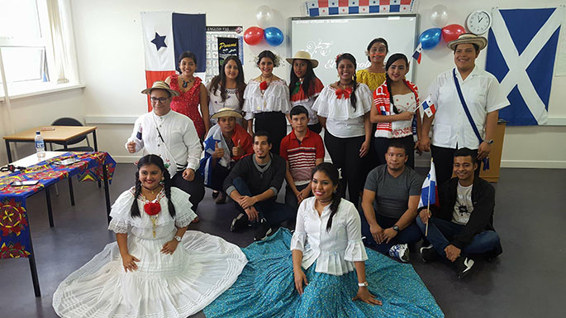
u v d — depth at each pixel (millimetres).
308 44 5172
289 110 3744
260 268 2641
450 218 2980
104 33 5270
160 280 2383
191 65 3777
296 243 2348
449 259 2760
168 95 3199
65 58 5172
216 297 2375
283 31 5184
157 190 2500
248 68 5281
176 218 2504
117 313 2232
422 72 5094
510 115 5133
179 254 2520
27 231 2375
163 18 5148
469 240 2742
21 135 4070
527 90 5051
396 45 5062
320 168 2209
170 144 3273
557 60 4977
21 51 4637
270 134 3727
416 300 2354
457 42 3121
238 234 3342
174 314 2225
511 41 4934
